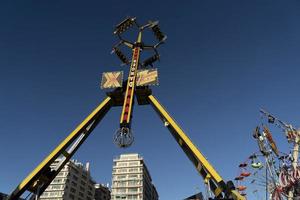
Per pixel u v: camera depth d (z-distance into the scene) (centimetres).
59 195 13588
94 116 4284
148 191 17112
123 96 4441
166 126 4028
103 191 18750
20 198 3759
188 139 3719
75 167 15188
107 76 4591
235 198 3066
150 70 4478
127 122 3791
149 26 4997
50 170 3925
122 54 5034
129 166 15950
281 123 5481
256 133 5953
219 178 3281
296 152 5072
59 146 3994
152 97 4288
